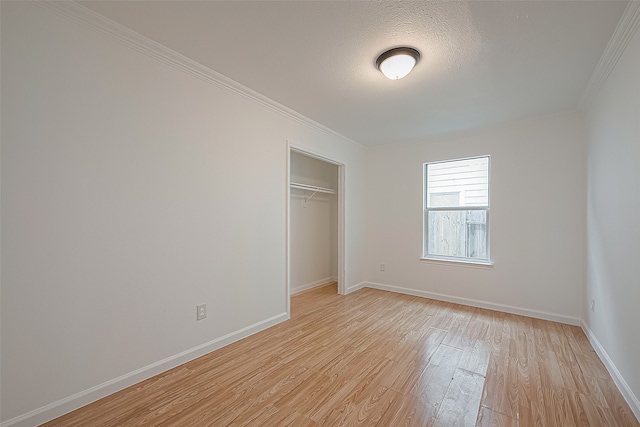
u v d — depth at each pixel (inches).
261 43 76.5
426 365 85.9
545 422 61.9
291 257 174.1
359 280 180.2
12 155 57.2
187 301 87.6
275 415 64.2
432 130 147.0
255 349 96.0
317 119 133.0
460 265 149.2
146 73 78.0
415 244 165.2
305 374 80.7
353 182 173.5
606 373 81.2
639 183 63.2
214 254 95.3
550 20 65.5
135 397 69.8
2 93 56.1
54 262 62.3
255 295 110.0
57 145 62.8
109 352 70.8
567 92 102.1
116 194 72.1
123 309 73.3
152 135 79.3
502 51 77.9
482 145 143.9
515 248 133.9
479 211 147.9
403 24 67.9
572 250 121.1
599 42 73.2
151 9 63.8
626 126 70.4
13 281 57.2
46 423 60.5
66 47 64.1
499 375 80.4
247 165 106.7
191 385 75.0
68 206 64.3
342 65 86.7
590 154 105.3
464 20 66.0
